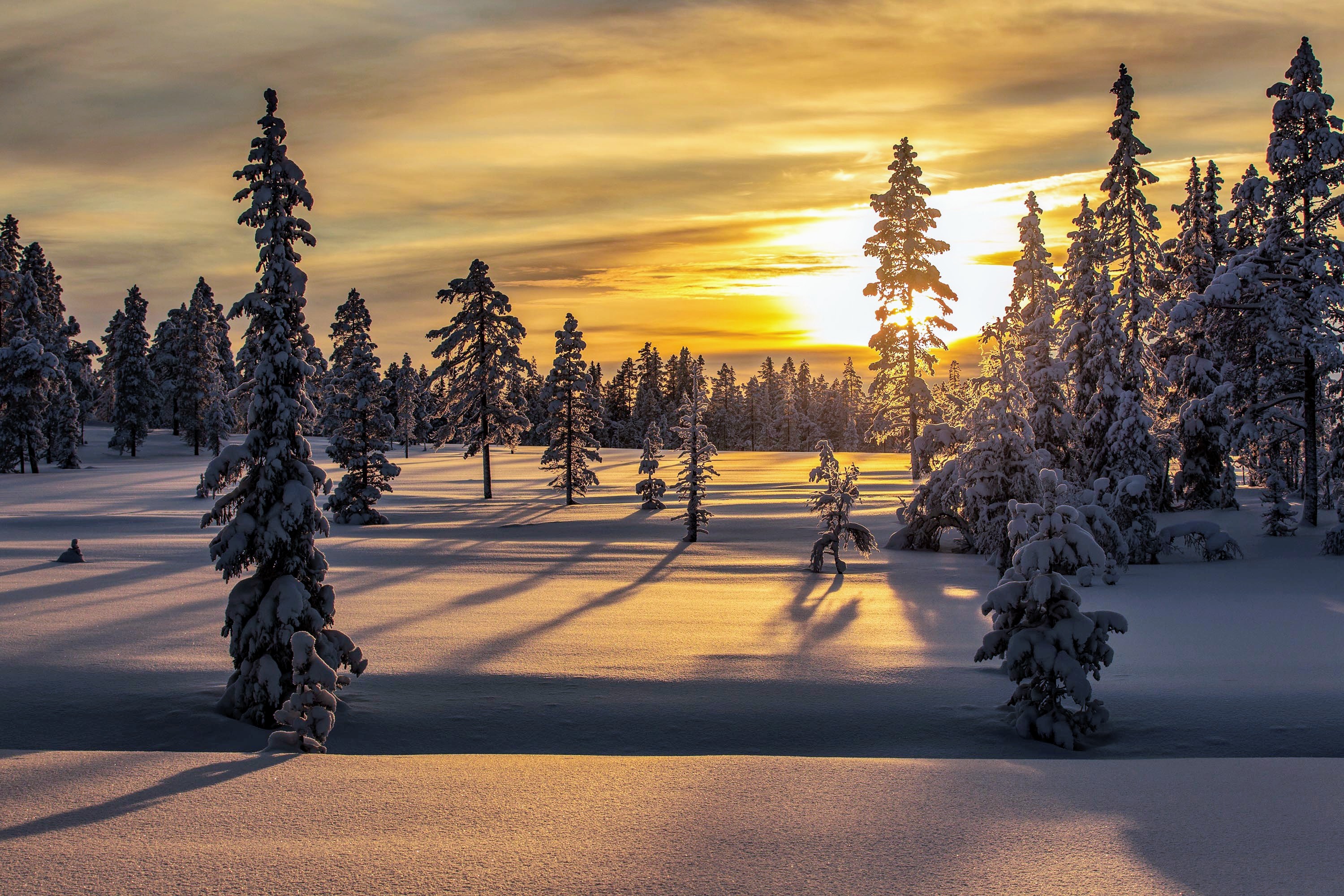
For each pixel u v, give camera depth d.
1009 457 27.00
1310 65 30.14
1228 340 32.75
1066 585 11.07
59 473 67.81
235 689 11.90
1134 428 31.02
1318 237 30.16
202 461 81.81
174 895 5.05
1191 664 13.70
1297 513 35.53
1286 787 7.06
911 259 44.06
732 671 13.81
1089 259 33.34
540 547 31.38
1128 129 31.36
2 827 6.29
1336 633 15.87
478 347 54.22
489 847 5.82
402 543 32.72
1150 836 5.91
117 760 8.31
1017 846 5.75
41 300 78.81
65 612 18.47
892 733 11.03
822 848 5.74
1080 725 10.67
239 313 12.67
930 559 27.98
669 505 46.38
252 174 12.78
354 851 5.75
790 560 28.03
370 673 13.78
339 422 65.56
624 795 7.04
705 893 5.04
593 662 14.41
